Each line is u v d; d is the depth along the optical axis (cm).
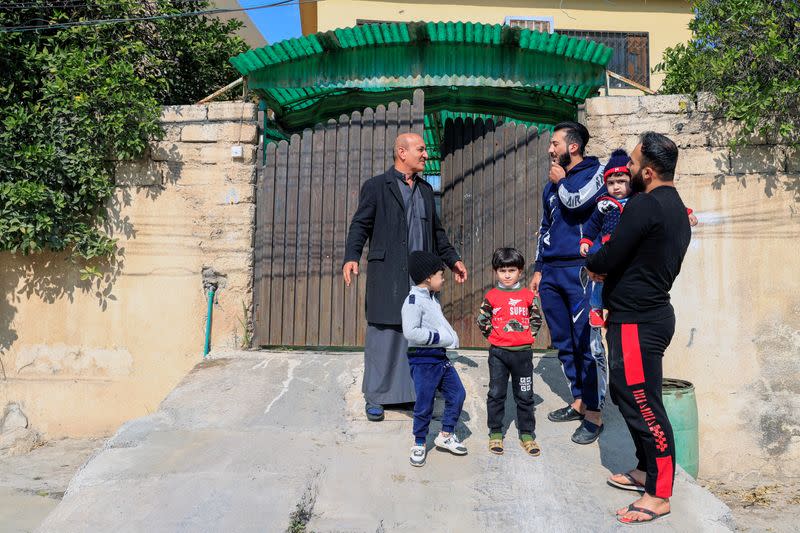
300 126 791
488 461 391
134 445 415
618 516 317
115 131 641
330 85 680
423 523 328
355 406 488
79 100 622
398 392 458
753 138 616
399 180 460
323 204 661
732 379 611
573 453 402
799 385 605
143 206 668
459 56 660
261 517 324
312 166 667
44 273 670
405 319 384
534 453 397
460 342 650
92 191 649
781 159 611
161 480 362
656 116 629
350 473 378
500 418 404
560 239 430
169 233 666
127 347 662
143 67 766
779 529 504
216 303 660
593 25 1155
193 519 321
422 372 388
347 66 669
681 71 673
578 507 334
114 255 666
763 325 609
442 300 656
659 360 313
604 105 634
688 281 618
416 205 457
